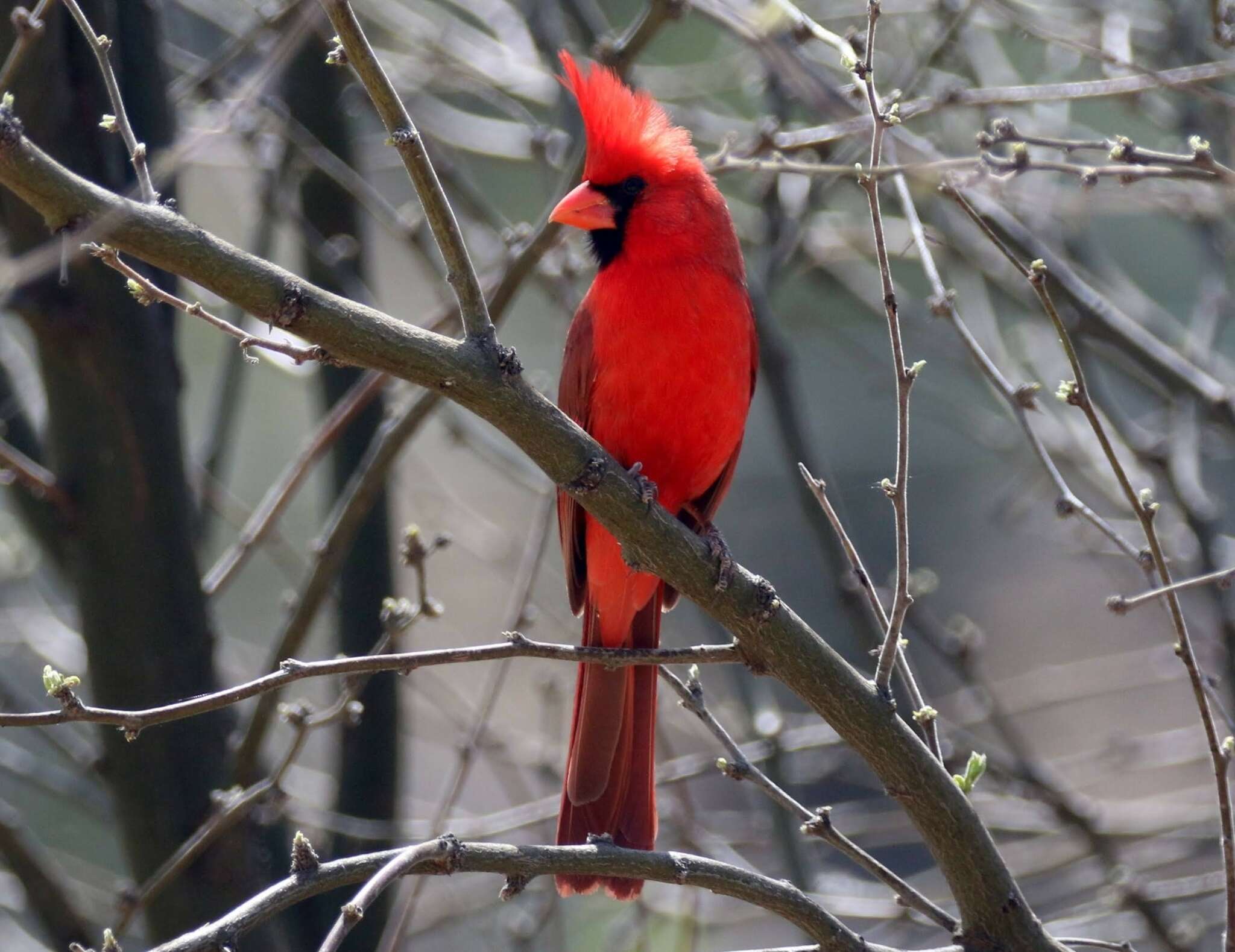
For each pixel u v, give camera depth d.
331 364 4.61
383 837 7.63
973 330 10.90
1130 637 17.11
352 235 9.32
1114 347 9.53
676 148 6.60
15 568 9.97
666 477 6.75
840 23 11.44
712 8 8.11
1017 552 17.61
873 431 17.83
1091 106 13.21
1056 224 10.67
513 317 16.66
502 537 10.92
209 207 13.53
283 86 9.21
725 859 9.03
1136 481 9.55
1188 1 9.96
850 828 10.48
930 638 9.26
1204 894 9.20
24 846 7.48
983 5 7.63
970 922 5.16
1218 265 10.27
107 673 7.07
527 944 8.94
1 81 5.17
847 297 11.62
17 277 5.17
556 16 9.84
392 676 8.29
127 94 7.12
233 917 4.11
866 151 9.04
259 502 15.80
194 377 14.77
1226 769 4.98
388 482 8.47
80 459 6.96
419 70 10.78
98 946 7.53
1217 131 9.75
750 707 9.62
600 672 6.62
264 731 6.96
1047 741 16.19
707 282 6.41
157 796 7.05
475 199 9.41
